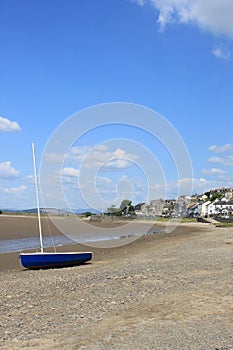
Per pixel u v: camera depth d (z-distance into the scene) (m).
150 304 11.73
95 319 10.29
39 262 21.95
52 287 15.23
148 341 8.38
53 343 8.45
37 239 42.31
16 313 11.19
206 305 11.42
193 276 16.47
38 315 10.91
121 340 8.51
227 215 122.44
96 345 8.24
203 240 39.25
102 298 12.81
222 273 17.09
